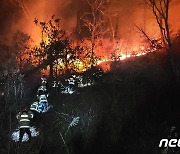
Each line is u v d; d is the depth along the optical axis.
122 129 12.59
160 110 13.42
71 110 14.80
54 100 17.42
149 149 11.13
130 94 15.16
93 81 17.94
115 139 11.99
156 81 16.61
